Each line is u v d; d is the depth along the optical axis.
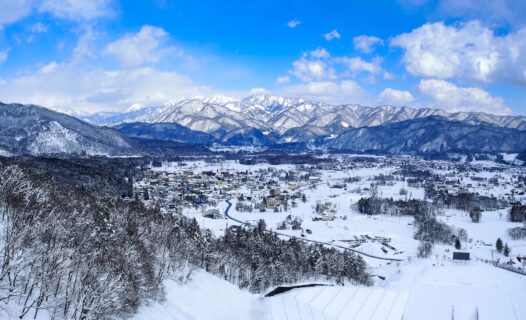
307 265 194.88
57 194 118.88
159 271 107.56
